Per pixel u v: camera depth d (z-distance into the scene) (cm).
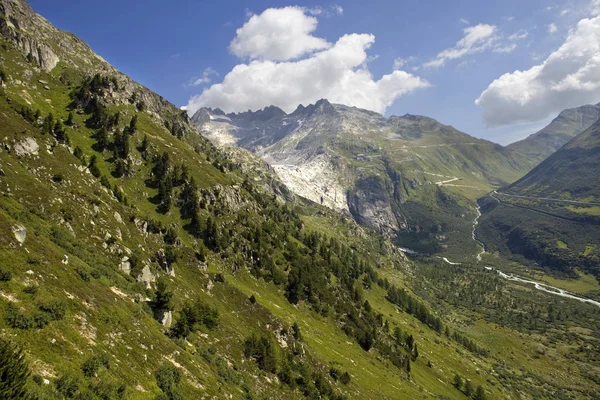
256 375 7988
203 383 5419
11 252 4244
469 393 19175
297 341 11288
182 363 5478
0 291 3628
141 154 17812
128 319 5191
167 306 6769
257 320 10981
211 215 17250
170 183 16525
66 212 7912
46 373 3192
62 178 9462
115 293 5750
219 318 9062
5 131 9256
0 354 2562
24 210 6556
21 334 3378
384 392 12850
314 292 17950
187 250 12350
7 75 17188
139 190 15650
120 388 3750
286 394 8212
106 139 16712
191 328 7688
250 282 15000
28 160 9112
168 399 4312
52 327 3747
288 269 18475
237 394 6106
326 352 13212
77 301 4450
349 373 12550
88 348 3900
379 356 16912
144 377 4372
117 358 4209
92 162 13662
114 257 7881
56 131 13075
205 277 11350
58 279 4531
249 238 17762
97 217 9250
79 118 17862
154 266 9388
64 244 6191
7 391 2512
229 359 7681
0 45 19238
